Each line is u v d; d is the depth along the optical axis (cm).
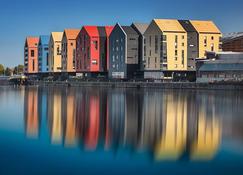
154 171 2536
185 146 3244
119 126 4384
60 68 19962
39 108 6625
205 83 12200
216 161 2772
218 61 12706
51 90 13400
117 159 2814
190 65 14788
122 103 7575
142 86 13875
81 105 7200
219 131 4028
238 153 3003
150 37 14788
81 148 3162
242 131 4084
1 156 2892
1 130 4084
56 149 3120
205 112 5903
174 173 2497
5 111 6119
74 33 19112
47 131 4016
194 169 2580
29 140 3512
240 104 7269
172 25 14762
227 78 12412
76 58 18250
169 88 13038
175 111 6053
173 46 14538
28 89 14362
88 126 4394
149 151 3055
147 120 4953
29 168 2592
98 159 2819
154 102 7744
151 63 14800
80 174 2473
